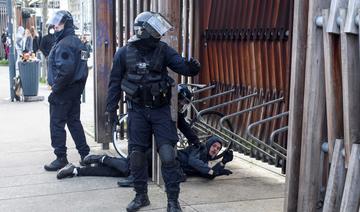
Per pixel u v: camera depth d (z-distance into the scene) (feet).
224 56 21.03
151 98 13.04
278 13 17.97
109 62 21.30
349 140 9.11
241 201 15.08
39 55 53.26
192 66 13.23
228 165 19.47
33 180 17.22
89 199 15.21
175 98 15.85
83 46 18.01
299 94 10.44
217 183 16.93
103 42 21.24
